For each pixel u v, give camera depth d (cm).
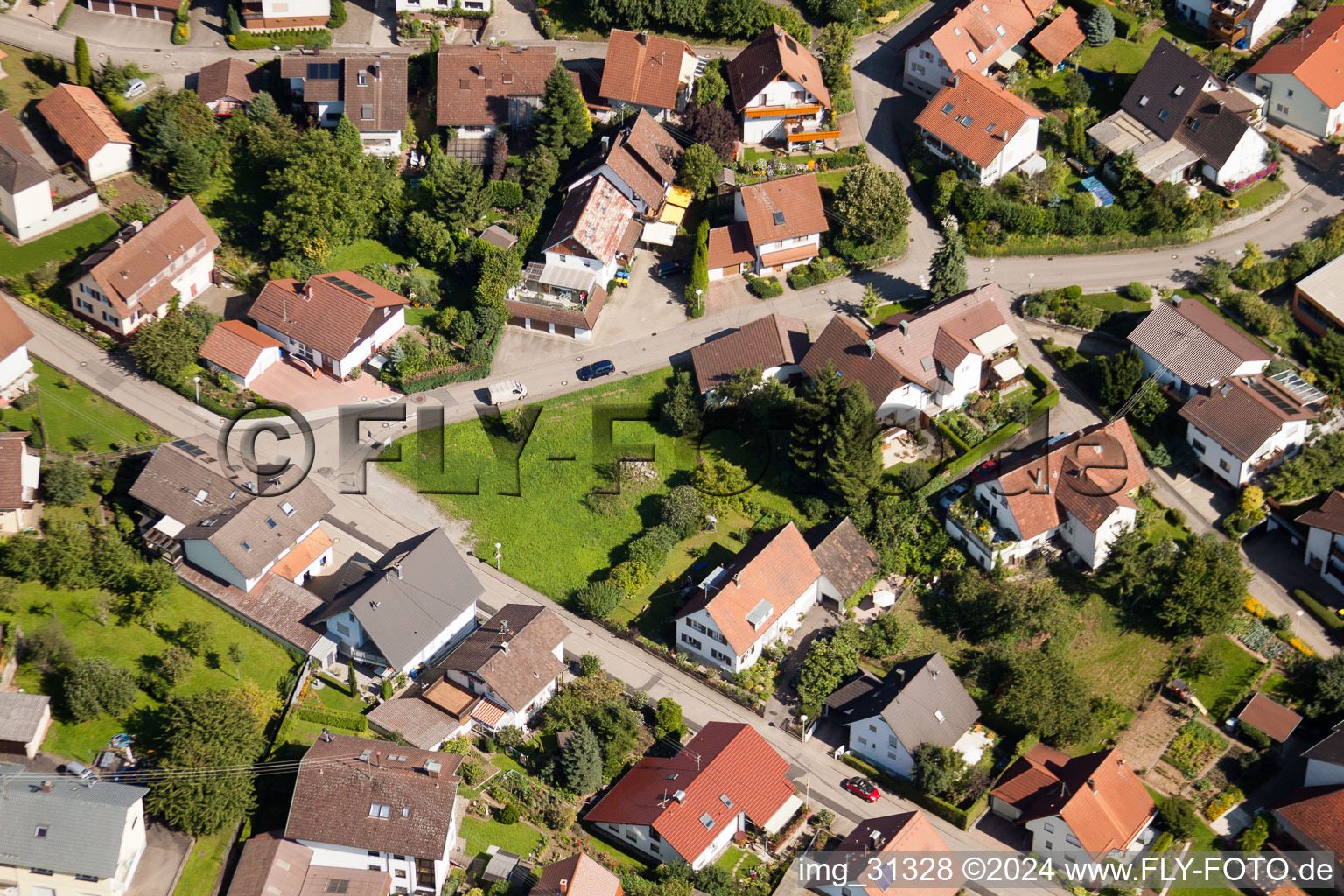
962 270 14725
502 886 10612
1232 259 15388
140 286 13638
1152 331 14400
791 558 12850
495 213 15312
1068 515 13338
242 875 10375
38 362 13512
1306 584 13425
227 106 15525
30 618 11569
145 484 12388
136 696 11269
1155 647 13038
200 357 13750
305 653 11831
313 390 13938
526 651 11938
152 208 14775
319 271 14588
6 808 10038
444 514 13375
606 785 11675
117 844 9975
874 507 13525
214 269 14600
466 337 14462
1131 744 12450
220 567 12131
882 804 11894
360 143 15175
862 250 15388
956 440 13788
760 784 11494
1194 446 14012
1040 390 14362
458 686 11925
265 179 15088
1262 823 11831
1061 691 12306
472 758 11562
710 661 12575
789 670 12688
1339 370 14412
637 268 15438
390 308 14300
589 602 12644
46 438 12862
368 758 10794
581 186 15338
